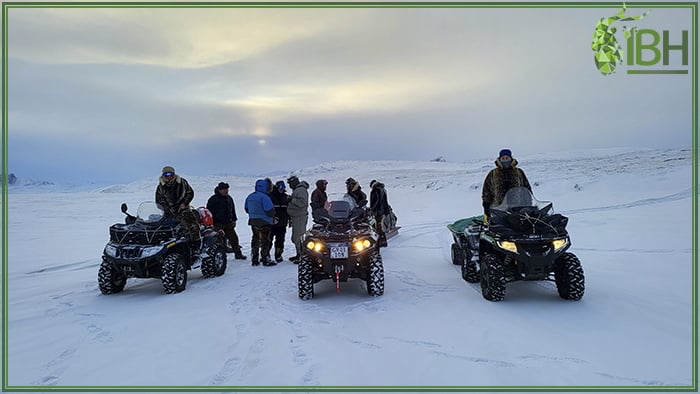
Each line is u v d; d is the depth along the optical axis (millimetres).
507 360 3381
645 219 11602
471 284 5984
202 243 7094
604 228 10555
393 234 11180
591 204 16531
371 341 3900
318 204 8773
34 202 29359
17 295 6023
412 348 3697
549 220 5023
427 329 4164
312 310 4969
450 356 3498
